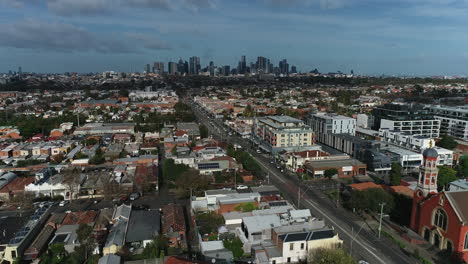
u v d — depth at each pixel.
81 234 79.19
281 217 89.88
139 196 120.94
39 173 130.00
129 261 75.38
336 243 78.75
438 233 82.25
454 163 161.00
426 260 77.06
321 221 85.50
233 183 131.62
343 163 146.38
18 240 79.75
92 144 190.12
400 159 151.88
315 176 140.75
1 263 76.81
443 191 81.12
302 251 76.81
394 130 193.12
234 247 79.00
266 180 137.75
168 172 131.62
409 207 100.94
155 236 83.75
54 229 91.25
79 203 114.94
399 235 91.25
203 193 118.94
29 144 181.38
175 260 65.12
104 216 96.56
